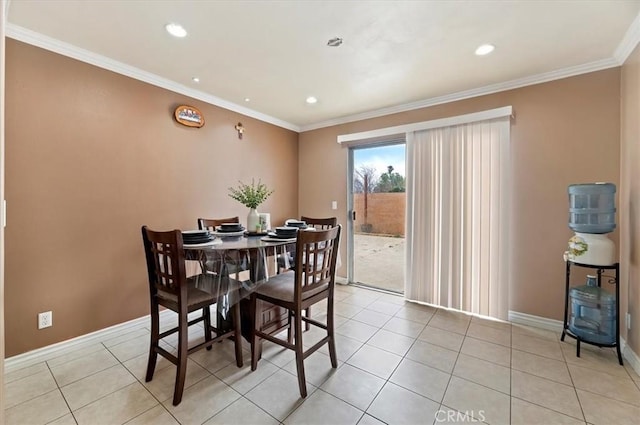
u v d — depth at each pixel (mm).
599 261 2074
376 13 1770
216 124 3242
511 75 2598
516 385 1801
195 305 1764
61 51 2127
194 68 2514
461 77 2648
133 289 2574
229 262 1857
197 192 3066
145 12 1770
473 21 1841
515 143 2713
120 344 2312
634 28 1883
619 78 2270
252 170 3695
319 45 2137
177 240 1613
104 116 2363
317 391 1752
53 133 2111
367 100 3248
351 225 4023
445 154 3051
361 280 3957
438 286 3129
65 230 2182
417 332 2535
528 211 2658
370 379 1870
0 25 1008
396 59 2330
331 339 1979
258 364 2047
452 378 1877
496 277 2781
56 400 1666
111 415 1552
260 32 1977
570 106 2463
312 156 4297
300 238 1676
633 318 1989
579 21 1831
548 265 2578
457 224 2988
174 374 1925
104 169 2373
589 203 2127
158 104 2715
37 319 2061
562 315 2521
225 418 1536
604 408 1596
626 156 2148
